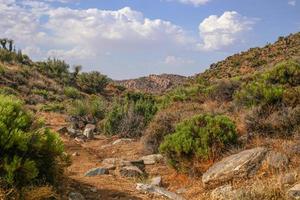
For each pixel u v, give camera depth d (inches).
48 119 813.9
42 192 240.4
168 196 308.8
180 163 364.5
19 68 1899.6
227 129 378.9
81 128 734.5
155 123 493.4
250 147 358.9
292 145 334.3
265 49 2573.8
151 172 387.2
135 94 887.1
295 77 556.7
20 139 249.4
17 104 282.7
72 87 1825.8
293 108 414.0
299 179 275.6
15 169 236.7
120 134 622.8
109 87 2233.0
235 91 629.9
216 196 291.3
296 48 2256.4
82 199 275.9
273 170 300.0
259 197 262.8
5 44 2192.4
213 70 2554.1
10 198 228.5
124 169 370.9
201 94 719.1
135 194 307.0
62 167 296.4
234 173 306.2
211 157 353.7
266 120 395.2
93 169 370.3
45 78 1934.1
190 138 368.2
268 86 477.7
